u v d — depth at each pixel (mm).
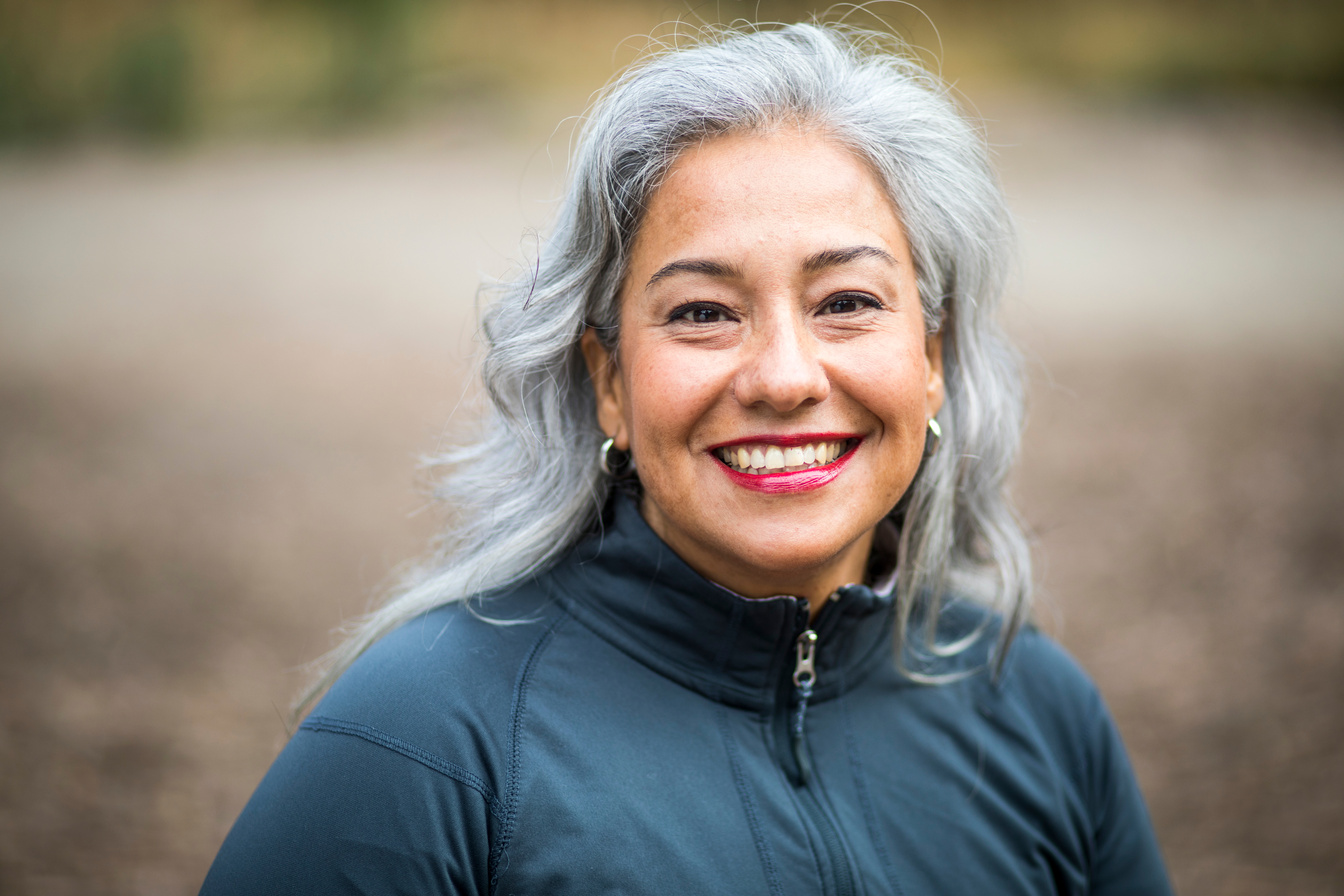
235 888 1162
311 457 7121
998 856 1415
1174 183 17188
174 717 4059
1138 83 22438
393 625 1478
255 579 5258
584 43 24141
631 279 1341
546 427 1454
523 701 1284
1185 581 5223
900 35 1632
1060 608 4977
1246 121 20375
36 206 16609
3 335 10289
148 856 3326
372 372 9125
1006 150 18625
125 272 12836
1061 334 10070
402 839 1172
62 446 7254
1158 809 3592
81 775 3691
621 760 1280
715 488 1293
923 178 1395
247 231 14867
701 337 1282
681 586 1350
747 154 1287
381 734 1219
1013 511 1714
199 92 21734
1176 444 7188
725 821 1286
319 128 21922
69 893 3143
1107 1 24250
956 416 1562
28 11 21891
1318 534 5668
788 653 1380
